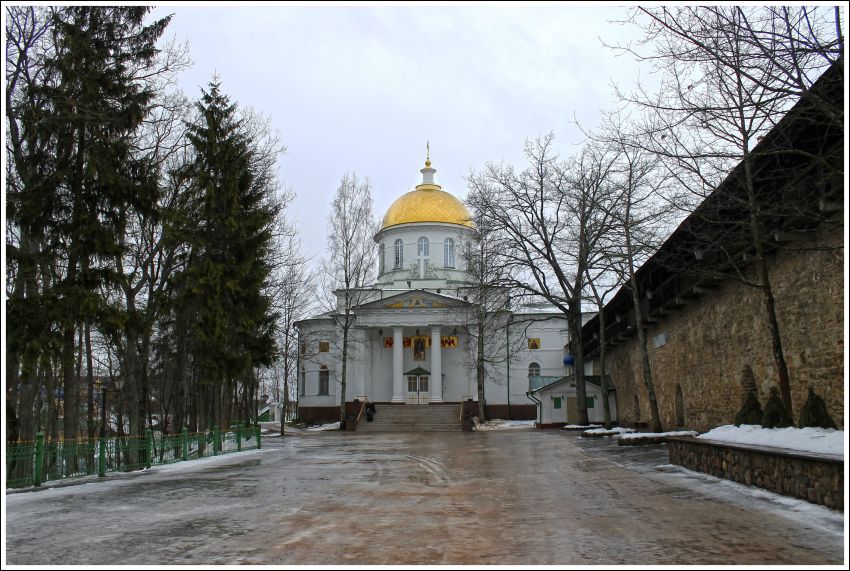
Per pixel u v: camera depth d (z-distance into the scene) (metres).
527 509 10.41
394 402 54.12
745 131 13.80
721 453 13.22
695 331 25.17
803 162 15.61
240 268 26.84
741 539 7.81
